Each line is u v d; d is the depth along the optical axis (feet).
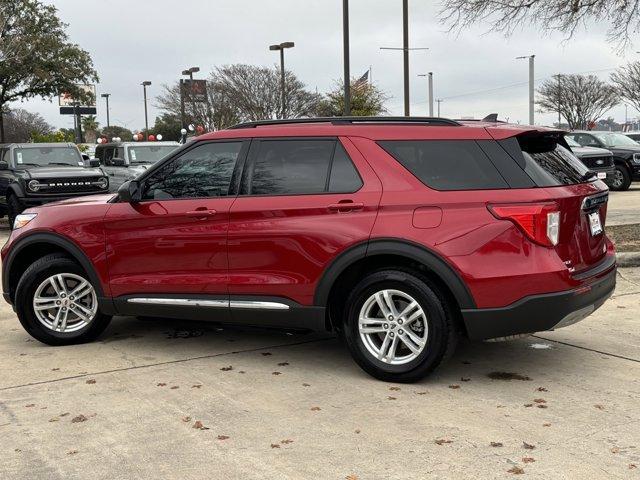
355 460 11.84
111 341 19.89
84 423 13.73
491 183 14.88
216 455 12.16
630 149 66.90
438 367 15.33
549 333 19.71
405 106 82.07
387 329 15.64
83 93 112.06
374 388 15.49
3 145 53.78
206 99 135.85
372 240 15.31
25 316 19.12
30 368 17.42
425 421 13.50
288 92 131.13
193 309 17.46
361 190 15.70
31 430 13.43
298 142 16.60
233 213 16.72
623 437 12.59
